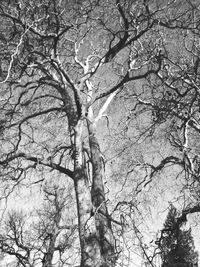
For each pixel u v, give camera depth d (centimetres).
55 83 1470
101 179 1291
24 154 1385
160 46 1237
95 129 1411
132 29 1234
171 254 1224
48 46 1286
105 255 1108
